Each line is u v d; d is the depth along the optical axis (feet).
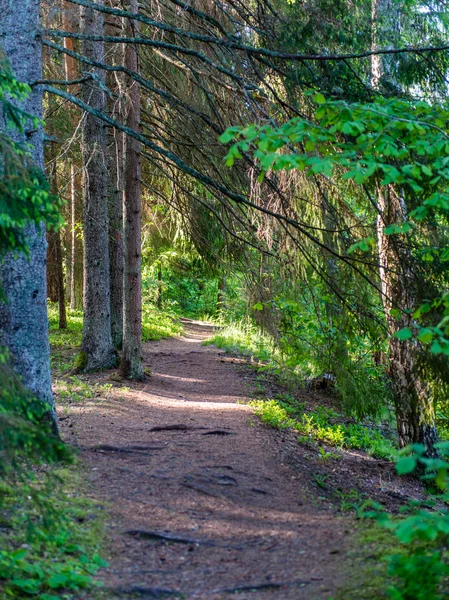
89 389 39.96
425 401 32.71
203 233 44.93
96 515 19.25
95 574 15.55
